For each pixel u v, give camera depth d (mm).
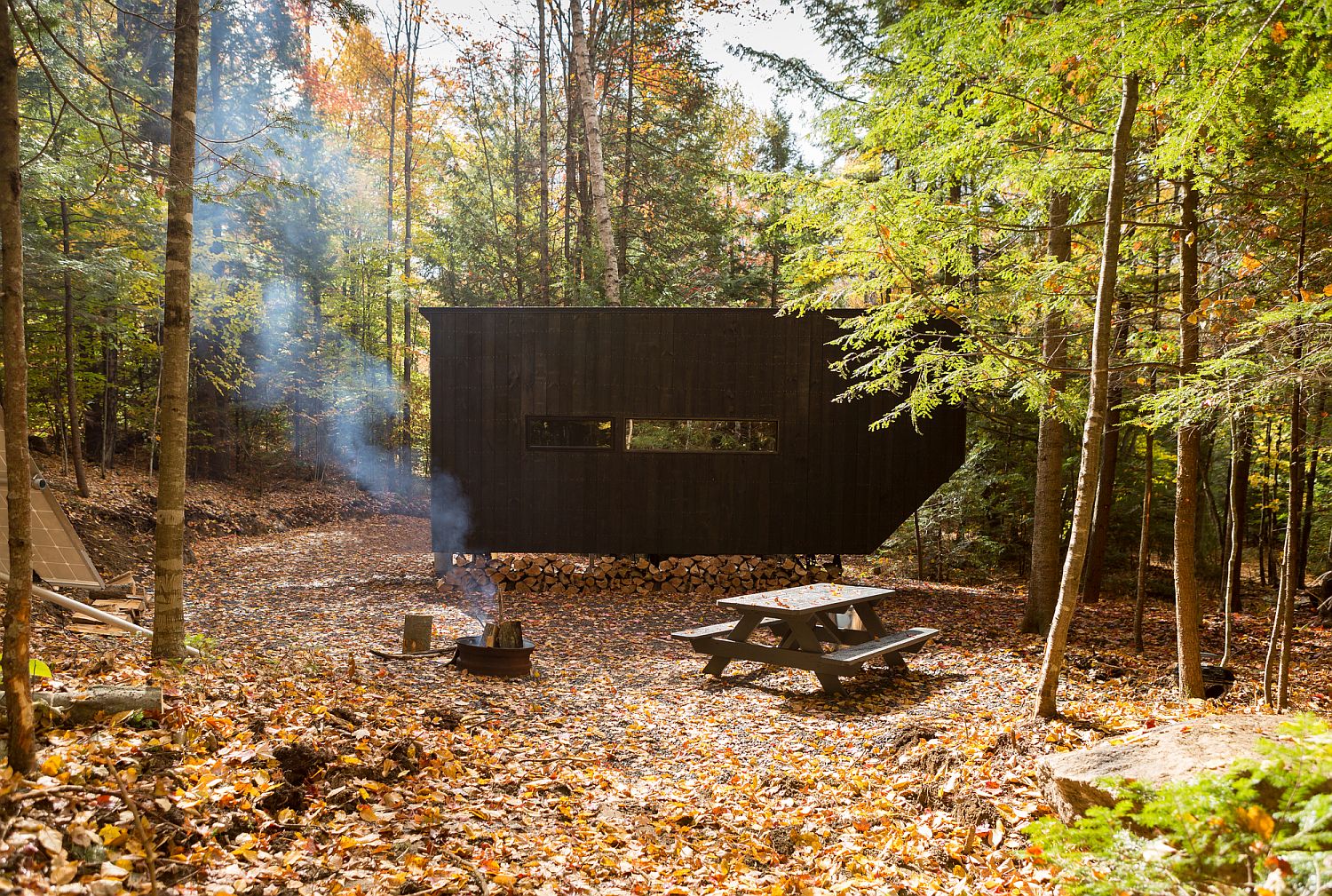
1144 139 6793
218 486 18484
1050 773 3953
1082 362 9539
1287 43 5129
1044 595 9734
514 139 25047
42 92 11094
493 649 7516
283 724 4730
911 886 3582
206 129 17938
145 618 7902
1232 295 6914
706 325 12750
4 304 3260
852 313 12500
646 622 10719
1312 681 8141
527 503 12734
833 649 8930
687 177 22109
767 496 12797
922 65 6410
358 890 3062
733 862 3928
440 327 12727
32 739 3209
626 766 5457
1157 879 2270
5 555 5785
